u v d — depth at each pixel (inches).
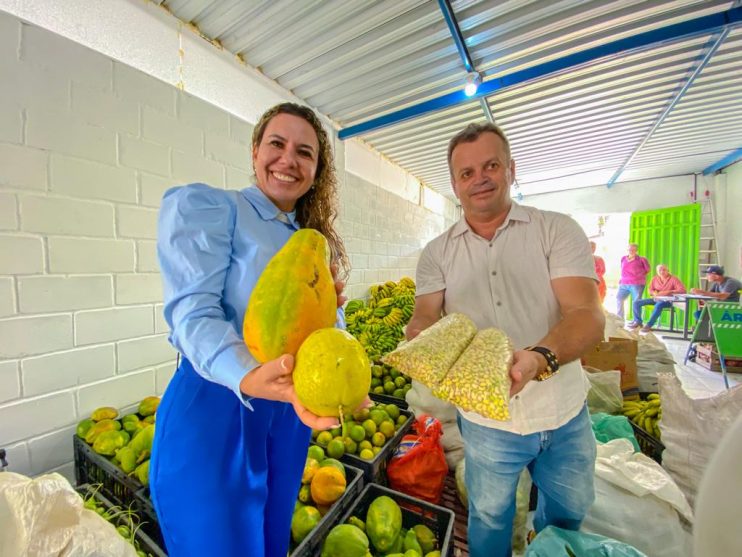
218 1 73.0
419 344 31.9
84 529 27.0
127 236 65.7
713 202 232.7
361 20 80.7
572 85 119.4
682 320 243.3
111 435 56.2
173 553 29.1
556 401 41.3
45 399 56.2
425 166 190.7
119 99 64.4
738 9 79.9
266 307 19.6
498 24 83.4
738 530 10.8
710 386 132.4
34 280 54.2
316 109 122.6
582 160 197.6
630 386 88.4
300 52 91.4
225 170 86.4
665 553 47.0
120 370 65.4
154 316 70.3
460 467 68.9
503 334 32.5
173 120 74.0
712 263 232.7
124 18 66.2
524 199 284.5
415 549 47.1
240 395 21.0
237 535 28.8
